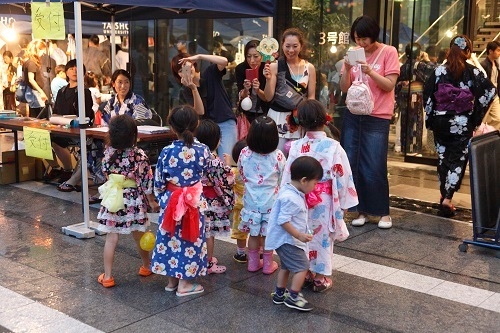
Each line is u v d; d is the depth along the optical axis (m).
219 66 5.88
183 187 4.02
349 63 5.36
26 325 3.68
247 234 4.75
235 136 6.03
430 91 6.00
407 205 6.52
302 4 8.17
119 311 3.89
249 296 4.14
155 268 4.10
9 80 11.62
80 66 5.27
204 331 3.61
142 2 5.11
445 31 8.35
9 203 6.59
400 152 9.03
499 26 9.00
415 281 4.40
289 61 5.37
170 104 9.52
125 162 4.27
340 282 4.39
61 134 5.98
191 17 7.03
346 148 5.80
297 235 3.71
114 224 4.25
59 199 6.79
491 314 3.85
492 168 5.20
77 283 4.36
